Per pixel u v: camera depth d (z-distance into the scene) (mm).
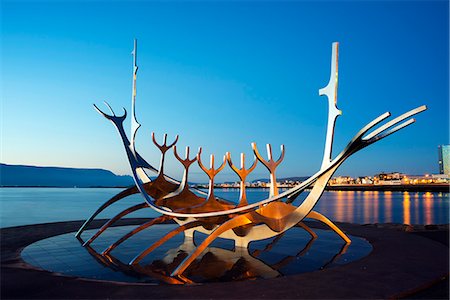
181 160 14797
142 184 14539
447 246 12734
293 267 10398
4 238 14445
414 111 8820
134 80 16234
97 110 15281
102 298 7051
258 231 12336
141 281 8992
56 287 7715
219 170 14148
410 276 8609
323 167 10734
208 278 9328
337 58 10609
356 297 7145
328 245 13617
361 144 10125
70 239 14539
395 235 15344
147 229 17938
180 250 12742
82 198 67062
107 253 12008
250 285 7871
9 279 8297
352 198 84750
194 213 12594
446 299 7422
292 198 13250
